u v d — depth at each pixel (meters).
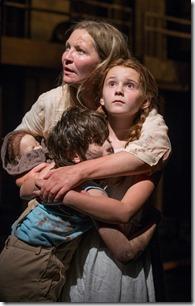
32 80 7.94
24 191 1.96
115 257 1.89
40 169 1.98
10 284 1.88
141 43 6.89
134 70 1.98
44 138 2.22
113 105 1.96
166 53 8.61
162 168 2.01
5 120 8.09
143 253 2.04
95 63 2.05
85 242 1.97
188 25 8.79
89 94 2.10
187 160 9.03
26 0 8.09
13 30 8.20
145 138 1.93
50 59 7.27
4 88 8.01
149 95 2.02
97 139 1.89
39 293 1.86
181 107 8.90
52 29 8.31
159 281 2.09
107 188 1.99
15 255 1.89
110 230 1.87
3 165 2.09
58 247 1.89
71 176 1.83
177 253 7.00
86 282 1.92
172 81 8.22
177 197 9.20
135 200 1.88
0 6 6.83
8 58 6.98
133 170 1.89
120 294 1.94
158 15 8.41
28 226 1.90
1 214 7.37
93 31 2.05
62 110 2.17
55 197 1.83
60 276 1.89
